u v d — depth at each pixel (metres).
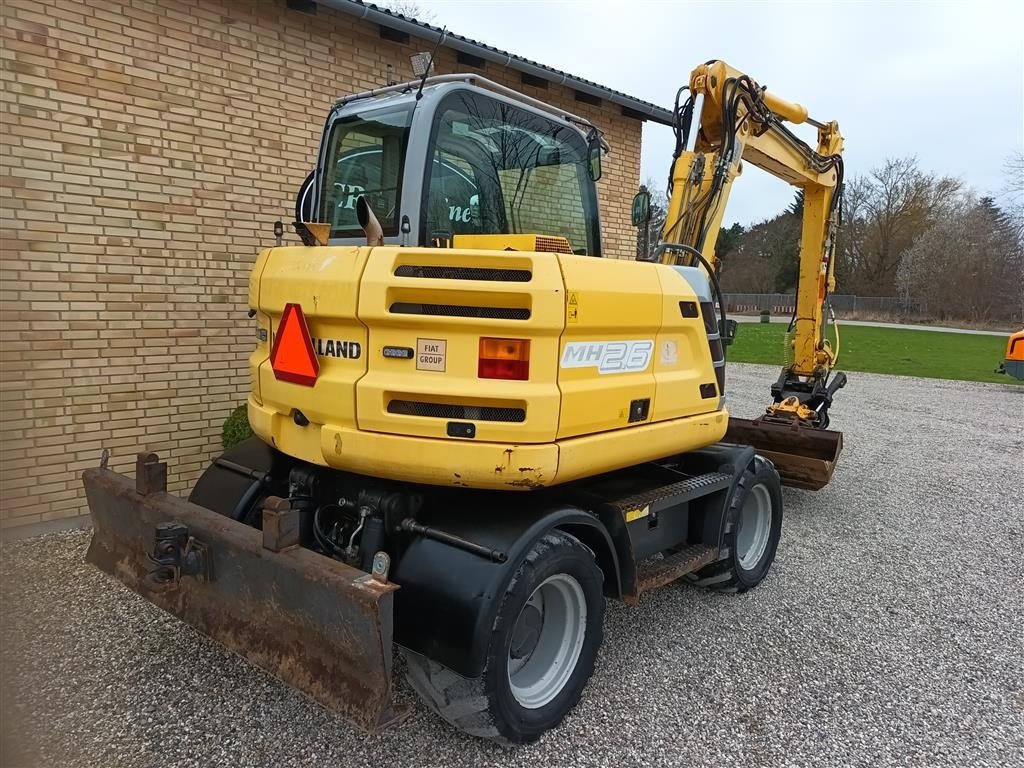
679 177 4.52
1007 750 2.81
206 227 5.19
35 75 4.30
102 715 2.77
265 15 5.34
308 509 3.04
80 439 4.71
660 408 3.13
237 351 5.46
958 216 40.62
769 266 51.78
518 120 3.52
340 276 2.56
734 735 2.83
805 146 5.64
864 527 5.58
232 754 2.58
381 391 2.50
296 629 2.36
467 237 2.95
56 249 4.48
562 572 2.66
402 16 5.67
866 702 3.12
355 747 2.64
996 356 20.33
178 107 4.95
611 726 2.85
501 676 2.43
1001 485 6.92
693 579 4.12
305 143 5.70
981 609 4.14
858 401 12.05
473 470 2.47
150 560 2.92
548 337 2.48
